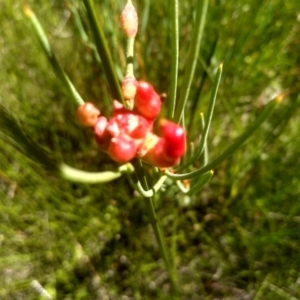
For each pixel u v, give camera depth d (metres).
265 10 0.14
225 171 0.15
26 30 0.16
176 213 0.15
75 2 0.13
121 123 0.06
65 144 0.16
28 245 0.15
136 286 0.14
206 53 0.14
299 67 0.15
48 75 0.16
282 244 0.14
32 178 0.15
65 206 0.15
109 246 0.15
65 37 0.16
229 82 0.14
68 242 0.15
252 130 0.06
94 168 0.16
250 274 0.15
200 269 0.15
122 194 0.15
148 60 0.15
